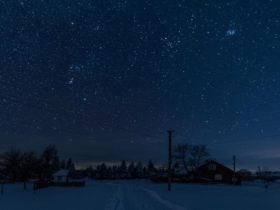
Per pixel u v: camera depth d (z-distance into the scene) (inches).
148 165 5364.2
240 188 1870.1
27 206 826.2
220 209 792.9
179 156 2910.9
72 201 986.1
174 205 875.4
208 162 2815.0
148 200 1040.2
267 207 845.2
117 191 1584.6
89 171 5807.1
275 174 3831.2
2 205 852.0
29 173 1825.8
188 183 2743.6
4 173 1800.0
